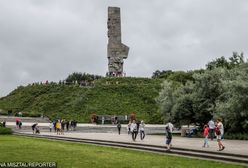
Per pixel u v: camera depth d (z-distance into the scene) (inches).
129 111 3604.8
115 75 4503.0
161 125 3208.7
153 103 3779.5
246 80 2041.1
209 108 2199.8
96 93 4001.0
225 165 971.3
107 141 1711.4
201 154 1202.0
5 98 4596.5
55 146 1441.9
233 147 1407.5
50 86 4480.8
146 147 1449.3
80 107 3737.7
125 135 2222.0
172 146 1427.2
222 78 2293.3
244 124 1998.0
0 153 1128.2
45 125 3105.3
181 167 922.1
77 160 1010.7
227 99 2160.4
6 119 3417.8
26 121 3400.6
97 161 1000.9
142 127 1866.4
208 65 3292.3
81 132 2610.7
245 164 1008.2
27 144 1481.3
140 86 4173.2
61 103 3929.6
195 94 2330.2
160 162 1011.9
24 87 4803.2
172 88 2581.2
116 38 4488.2
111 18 4471.0
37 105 4013.3
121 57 4490.7
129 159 1063.6
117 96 3924.7
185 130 2222.0
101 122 3378.4
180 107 2378.2
